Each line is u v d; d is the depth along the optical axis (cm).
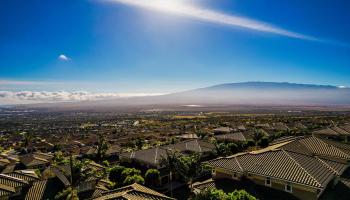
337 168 2864
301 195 2486
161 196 2348
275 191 2655
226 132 10312
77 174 3425
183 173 4050
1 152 9138
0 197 2786
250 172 2877
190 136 9550
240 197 2223
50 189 3469
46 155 7000
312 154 3378
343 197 2602
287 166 2770
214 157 5891
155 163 4997
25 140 10719
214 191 2298
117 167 4641
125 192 2288
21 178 3603
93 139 11381
